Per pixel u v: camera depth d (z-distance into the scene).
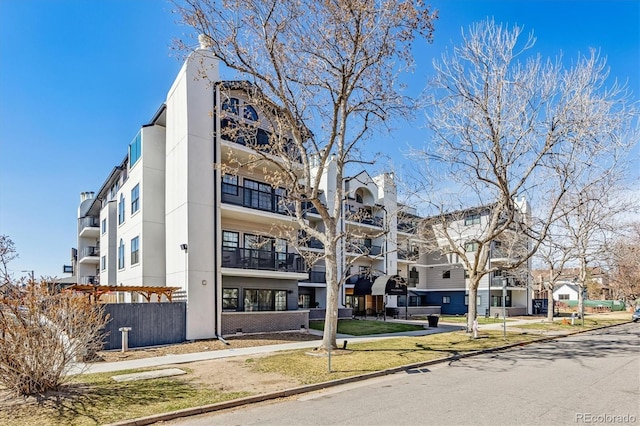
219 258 18.14
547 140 16.81
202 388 9.02
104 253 30.45
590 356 14.45
